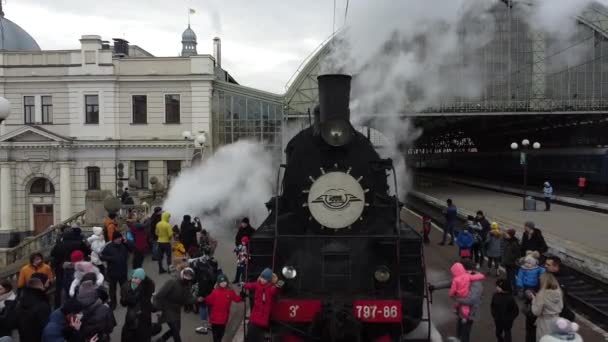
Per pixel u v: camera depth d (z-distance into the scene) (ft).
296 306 24.73
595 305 40.27
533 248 41.14
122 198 69.77
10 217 99.19
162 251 47.96
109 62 97.91
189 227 48.26
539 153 134.92
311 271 26.45
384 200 29.32
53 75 98.37
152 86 98.43
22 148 98.37
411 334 30.86
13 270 39.06
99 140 98.53
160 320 28.30
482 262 52.37
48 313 24.67
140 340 25.68
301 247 27.07
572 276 47.91
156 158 99.09
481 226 52.49
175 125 98.63
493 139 181.78
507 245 41.29
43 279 25.94
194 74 97.45
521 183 146.92
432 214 89.04
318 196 27.17
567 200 97.30
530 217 78.28
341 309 24.07
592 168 110.63
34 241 51.24
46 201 100.22
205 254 36.47
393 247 26.73
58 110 99.30
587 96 98.68
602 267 45.14
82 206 99.60
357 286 26.09
